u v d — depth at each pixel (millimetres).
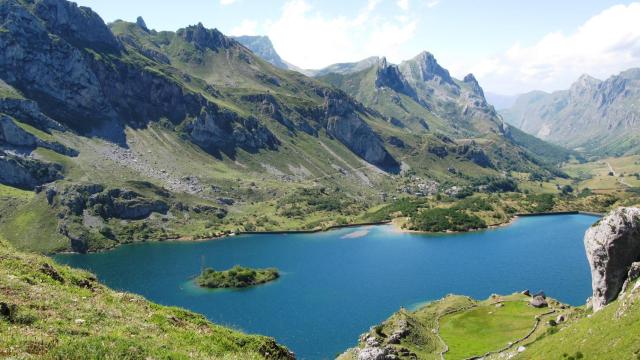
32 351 28719
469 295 196750
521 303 150750
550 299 150750
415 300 192625
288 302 196250
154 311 45750
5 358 26641
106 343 32406
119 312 41500
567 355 70312
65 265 51656
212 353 39156
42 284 42062
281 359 46531
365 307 186625
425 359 113000
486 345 119750
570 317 120000
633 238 86812
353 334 159125
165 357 33500
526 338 118062
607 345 64188
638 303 66438
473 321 140500
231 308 190500
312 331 162875
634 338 60469
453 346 123125
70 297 40906
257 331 164250
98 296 45094
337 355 142375
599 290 90438
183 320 46031
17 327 31750
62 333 32906
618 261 87375
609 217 90500
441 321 145625
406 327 129500
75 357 29531
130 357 31734
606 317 72062
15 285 38719
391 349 112875
